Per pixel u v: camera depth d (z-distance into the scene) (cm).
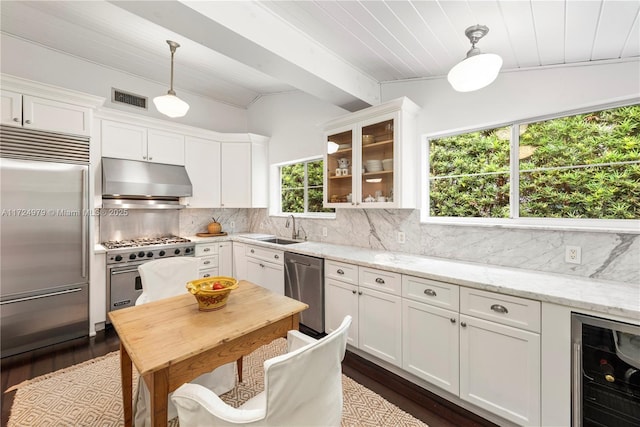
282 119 409
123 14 249
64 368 222
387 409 180
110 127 317
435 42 191
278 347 260
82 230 272
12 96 238
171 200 384
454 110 237
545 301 142
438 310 183
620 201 177
